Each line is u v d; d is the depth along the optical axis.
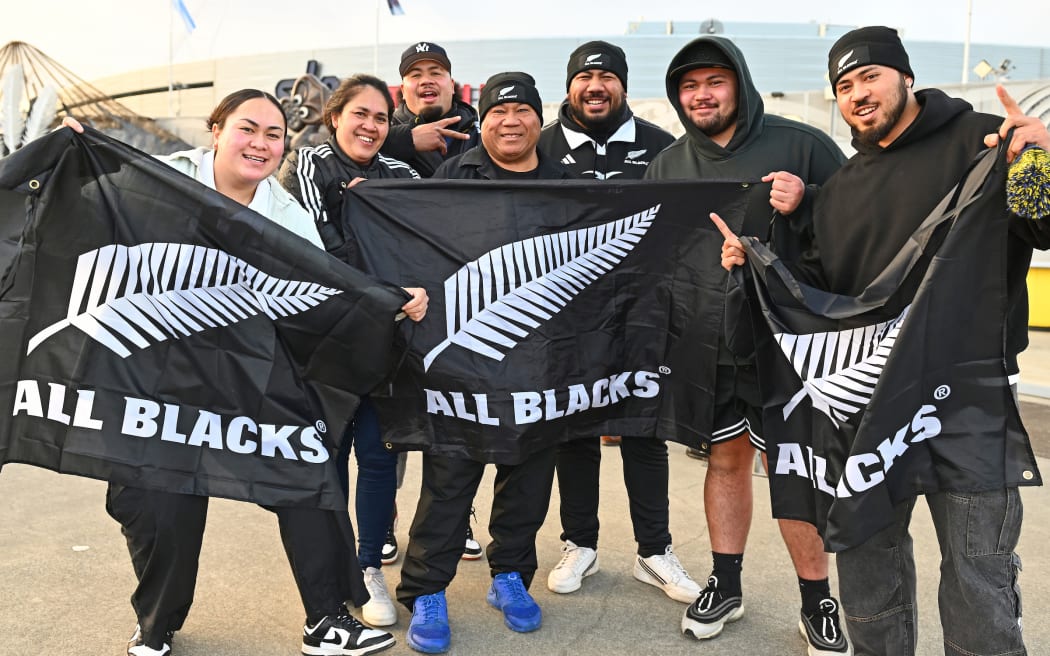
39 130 19.19
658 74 36.59
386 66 35.72
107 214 2.30
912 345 2.00
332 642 2.56
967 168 2.08
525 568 2.94
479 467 2.79
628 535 3.78
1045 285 11.50
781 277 2.32
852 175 2.43
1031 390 7.63
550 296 2.78
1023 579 3.23
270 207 2.58
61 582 3.12
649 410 2.90
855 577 2.22
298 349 2.45
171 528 2.33
